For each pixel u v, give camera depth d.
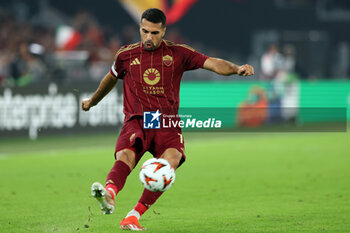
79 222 23.22
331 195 29.44
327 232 21.31
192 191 30.62
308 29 96.38
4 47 70.94
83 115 57.94
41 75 63.94
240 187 31.92
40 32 76.12
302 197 28.92
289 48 77.19
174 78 19.73
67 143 52.81
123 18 90.38
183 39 90.75
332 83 74.06
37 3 86.69
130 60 19.61
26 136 54.75
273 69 74.19
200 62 19.55
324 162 41.97
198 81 69.06
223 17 93.62
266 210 25.56
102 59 74.88
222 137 59.78
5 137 53.34
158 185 18.41
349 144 53.19
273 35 89.56
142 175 18.47
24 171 37.53
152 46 19.12
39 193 29.97
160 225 22.42
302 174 36.50
